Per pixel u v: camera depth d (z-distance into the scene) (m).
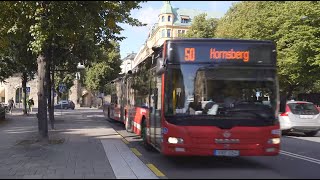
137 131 15.85
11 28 14.33
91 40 20.06
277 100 10.34
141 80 15.34
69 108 65.00
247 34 39.97
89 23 12.96
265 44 10.53
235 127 10.01
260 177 9.45
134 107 17.17
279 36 36.06
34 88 66.50
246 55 10.46
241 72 10.38
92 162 11.46
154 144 12.02
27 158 12.15
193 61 10.38
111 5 11.53
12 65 30.58
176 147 10.05
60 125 26.05
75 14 12.91
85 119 33.84
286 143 17.48
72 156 12.56
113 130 22.16
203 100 10.18
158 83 11.31
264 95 10.32
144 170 10.30
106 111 33.53
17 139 17.31
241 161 12.01
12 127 23.88
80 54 24.47
